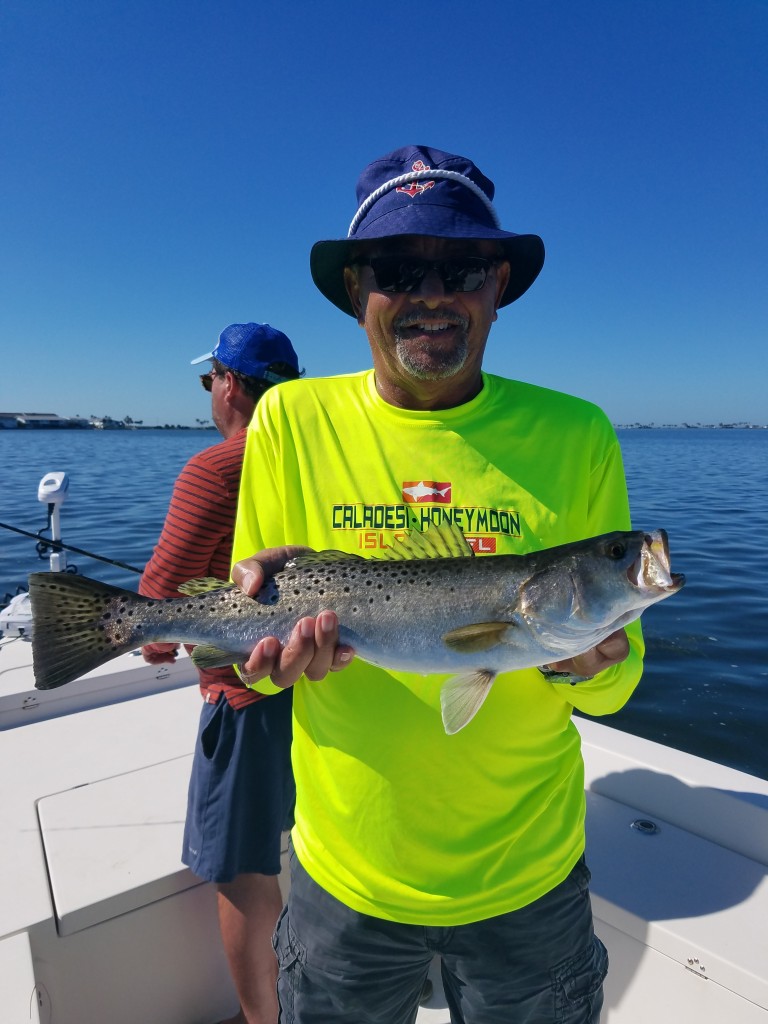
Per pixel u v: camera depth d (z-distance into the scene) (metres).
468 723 0.75
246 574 0.82
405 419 0.85
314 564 0.85
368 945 0.76
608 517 0.89
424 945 0.76
